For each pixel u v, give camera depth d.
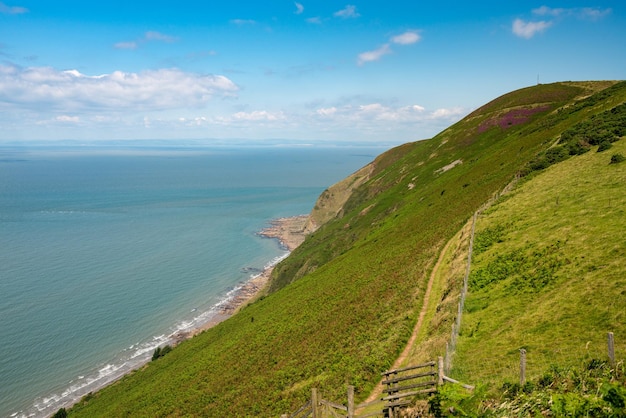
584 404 9.95
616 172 31.08
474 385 14.50
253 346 43.06
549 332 17.33
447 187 67.56
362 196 114.62
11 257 117.50
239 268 118.75
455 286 27.03
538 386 12.57
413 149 132.62
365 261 53.25
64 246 131.50
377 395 21.00
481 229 33.03
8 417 53.22
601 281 19.06
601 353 14.18
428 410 13.93
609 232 23.12
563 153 42.72
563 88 103.81
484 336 19.42
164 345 73.12
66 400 56.75
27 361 65.19
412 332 25.94
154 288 99.56
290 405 25.58
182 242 143.38
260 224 175.25
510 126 89.81
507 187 41.94
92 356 68.44
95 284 99.06
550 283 21.31
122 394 51.59
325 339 33.56
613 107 49.50
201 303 92.62
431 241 43.53
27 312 81.62
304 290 56.94
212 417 30.75
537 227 28.47
